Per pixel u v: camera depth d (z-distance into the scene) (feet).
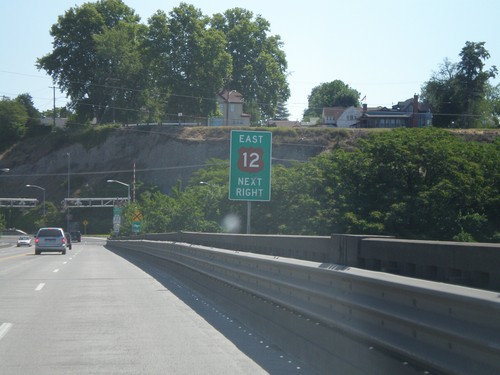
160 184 293.23
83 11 337.31
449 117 303.48
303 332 30.22
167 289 63.82
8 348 33.53
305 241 37.99
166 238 107.55
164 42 301.84
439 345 18.02
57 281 72.59
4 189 336.29
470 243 21.52
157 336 37.09
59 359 30.86
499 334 15.14
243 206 144.36
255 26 349.20
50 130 360.69
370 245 27.71
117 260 124.77
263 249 48.96
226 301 48.03
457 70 302.86
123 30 328.29
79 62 336.90
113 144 317.63
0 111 356.38
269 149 66.49
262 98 344.08
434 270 22.76
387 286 21.01
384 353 21.59
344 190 134.62
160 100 328.08
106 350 33.04
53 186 327.88
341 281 25.96
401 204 124.36
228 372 28.25
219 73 305.94
